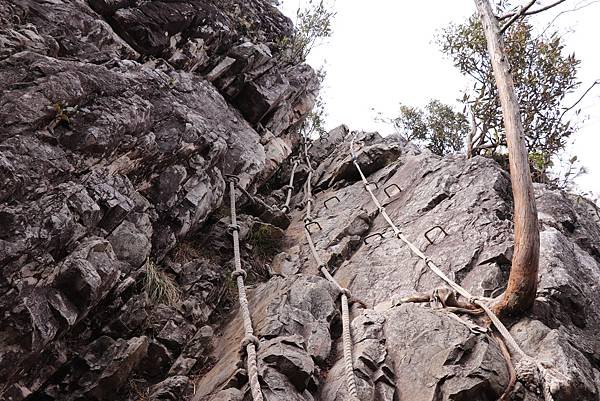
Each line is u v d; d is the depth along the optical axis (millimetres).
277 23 11367
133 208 4887
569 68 8062
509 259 5758
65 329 3902
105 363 4355
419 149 10531
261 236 7641
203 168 6352
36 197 3896
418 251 6277
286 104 10094
